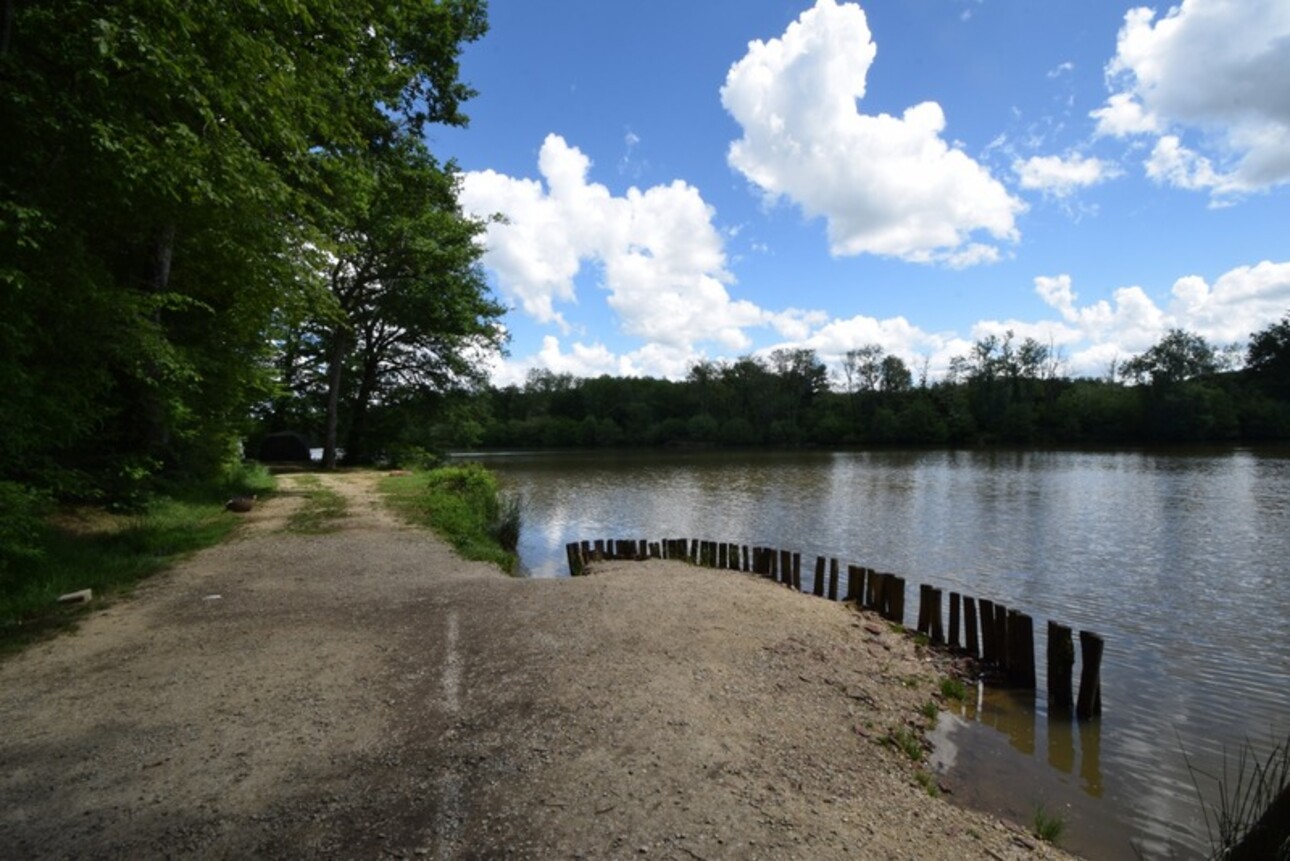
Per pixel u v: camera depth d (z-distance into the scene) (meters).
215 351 13.38
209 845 2.96
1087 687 6.54
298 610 7.02
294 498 16.33
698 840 3.10
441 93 19.53
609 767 3.75
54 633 6.12
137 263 11.25
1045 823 4.34
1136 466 42.16
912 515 22.00
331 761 3.76
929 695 6.38
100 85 6.21
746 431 89.81
